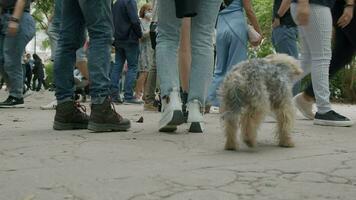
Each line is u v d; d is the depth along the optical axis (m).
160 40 4.57
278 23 5.91
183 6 4.32
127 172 3.42
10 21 5.73
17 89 6.85
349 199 2.99
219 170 3.45
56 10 6.05
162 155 3.80
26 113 6.18
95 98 4.59
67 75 4.72
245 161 3.66
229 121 3.92
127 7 8.39
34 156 3.77
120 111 6.81
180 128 4.82
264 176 3.35
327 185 3.22
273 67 3.99
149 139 4.29
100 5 4.51
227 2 6.23
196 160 3.67
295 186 3.21
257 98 3.87
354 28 5.51
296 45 5.93
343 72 11.57
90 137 4.36
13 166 3.54
